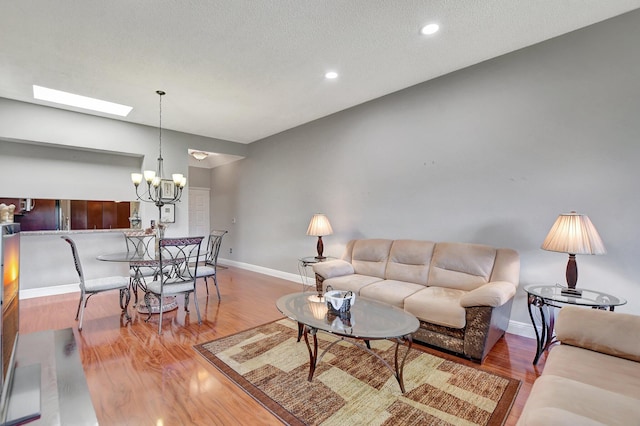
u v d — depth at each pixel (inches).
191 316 138.9
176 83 136.0
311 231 170.7
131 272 153.8
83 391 60.6
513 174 118.3
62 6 84.9
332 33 100.3
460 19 94.4
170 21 92.6
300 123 202.2
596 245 87.7
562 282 107.8
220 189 288.4
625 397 46.8
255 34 100.0
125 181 201.5
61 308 147.3
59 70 122.6
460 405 74.4
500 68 120.6
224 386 83.0
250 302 160.6
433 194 140.9
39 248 169.0
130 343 109.3
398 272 136.9
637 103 94.6
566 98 106.6
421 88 143.9
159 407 74.2
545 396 48.3
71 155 182.5
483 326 93.4
